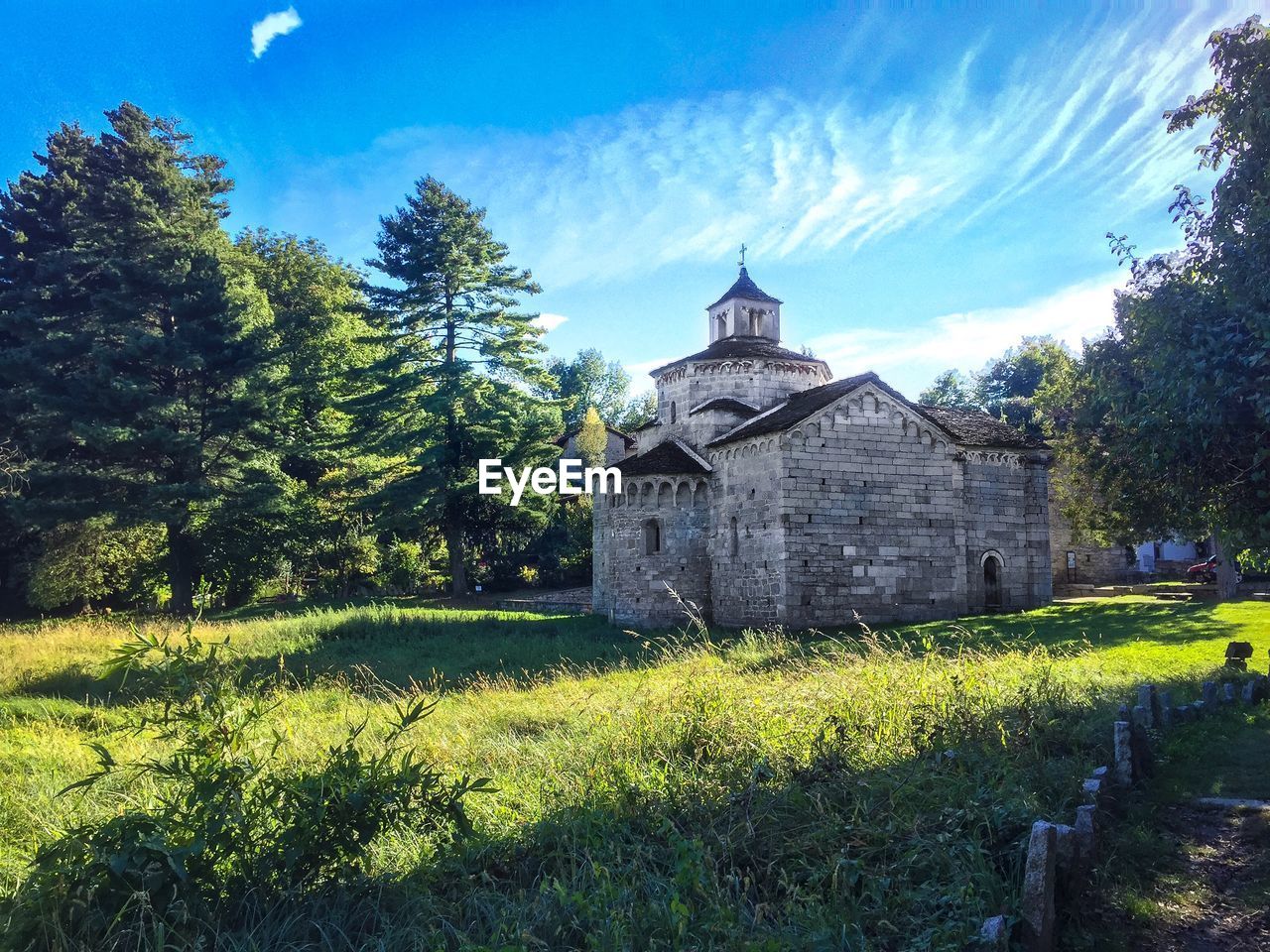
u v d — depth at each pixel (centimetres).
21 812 888
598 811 762
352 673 2248
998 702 1097
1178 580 4734
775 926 576
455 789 714
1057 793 837
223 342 4234
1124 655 1848
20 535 4719
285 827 636
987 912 586
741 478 3105
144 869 559
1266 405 721
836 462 2939
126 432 3847
